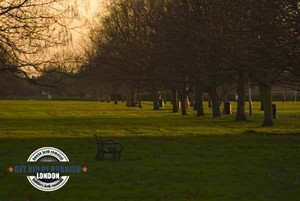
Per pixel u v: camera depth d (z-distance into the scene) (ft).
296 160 111.55
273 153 124.88
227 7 171.42
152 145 144.66
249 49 163.02
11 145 145.69
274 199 70.49
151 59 290.56
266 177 88.53
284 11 152.97
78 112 411.13
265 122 229.25
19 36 122.21
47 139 167.22
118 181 84.53
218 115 306.76
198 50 194.29
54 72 134.72
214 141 156.56
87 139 166.50
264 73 193.36
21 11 122.11
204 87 301.84
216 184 81.76
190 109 461.37
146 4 310.04
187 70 220.64
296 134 180.86
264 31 155.33
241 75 250.16
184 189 77.46
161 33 253.44
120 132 198.18
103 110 452.76
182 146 141.69
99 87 602.03
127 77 355.56
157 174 91.76
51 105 615.57
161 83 327.47
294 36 153.48
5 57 123.13
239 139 162.81
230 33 168.66
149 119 295.28
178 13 226.38
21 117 331.36
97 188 78.59
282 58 159.94
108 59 330.75
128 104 581.94
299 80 178.09
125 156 118.93
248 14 161.99
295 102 654.94
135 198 71.31
